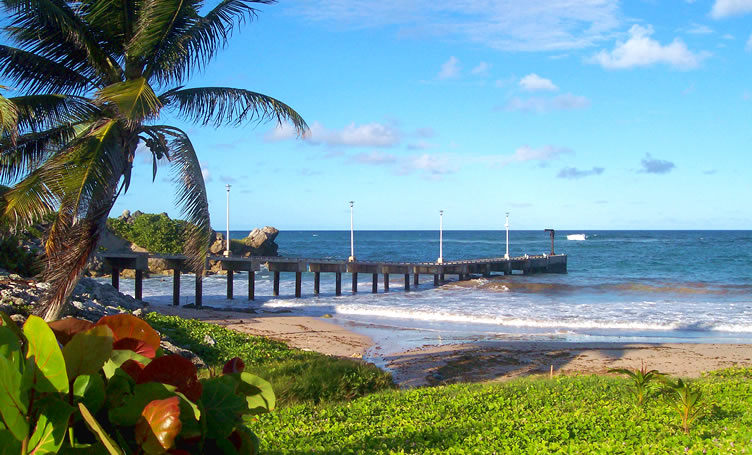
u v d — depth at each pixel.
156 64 10.51
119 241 61.09
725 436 6.33
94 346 2.35
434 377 15.26
